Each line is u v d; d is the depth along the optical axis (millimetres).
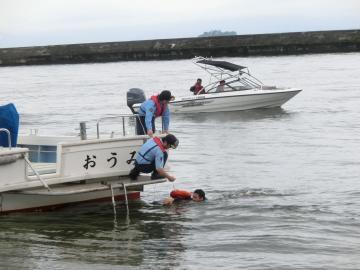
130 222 10930
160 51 70375
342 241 9781
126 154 11531
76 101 35719
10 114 10688
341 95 34656
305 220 10930
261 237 10016
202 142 20359
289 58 64625
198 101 27547
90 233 10305
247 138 21016
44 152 12367
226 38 68562
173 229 10523
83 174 10992
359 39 67938
